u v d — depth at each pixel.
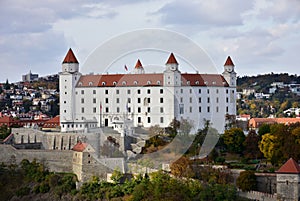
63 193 176.50
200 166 166.00
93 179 172.38
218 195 148.62
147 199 146.62
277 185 148.38
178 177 158.38
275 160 173.88
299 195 145.75
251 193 153.25
